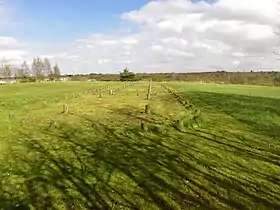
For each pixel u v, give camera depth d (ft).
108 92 195.62
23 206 41.81
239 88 241.14
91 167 55.31
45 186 47.78
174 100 148.25
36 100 162.71
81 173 52.70
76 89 240.32
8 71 437.58
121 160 58.54
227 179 49.85
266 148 65.36
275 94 187.42
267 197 43.78
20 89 250.57
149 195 44.47
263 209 40.47
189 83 325.42
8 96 188.65
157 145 67.41
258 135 75.72
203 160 58.18
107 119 98.78
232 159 58.80
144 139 72.13
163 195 44.42
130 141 70.79
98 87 254.27
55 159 60.13
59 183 48.80
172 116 101.14
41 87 270.05
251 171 53.01
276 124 87.45
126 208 40.83
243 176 51.01
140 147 66.28
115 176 51.19
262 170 53.47
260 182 48.75
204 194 44.73
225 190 45.98
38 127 90.17
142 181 49.16
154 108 121.19
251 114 103.81
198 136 74.54
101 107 127.65
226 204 41.78
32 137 78.13
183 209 40.42
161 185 47.70
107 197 43.93
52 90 235.81
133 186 47.44
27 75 452.35
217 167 54.85
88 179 50.16
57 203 42.45
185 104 129.39
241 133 77.66
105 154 62.23
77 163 57.52
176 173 52.24
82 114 110.52
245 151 63.41
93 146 68.03
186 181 49.01
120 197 43.91
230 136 74.69
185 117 95.76
